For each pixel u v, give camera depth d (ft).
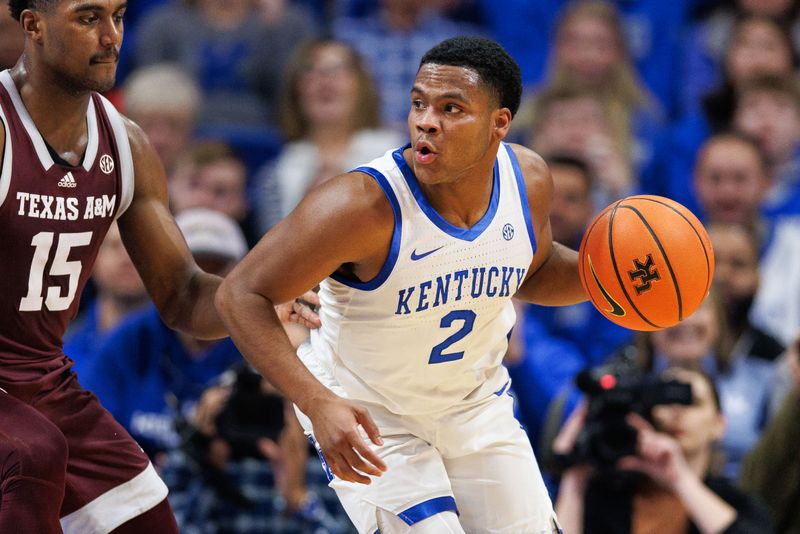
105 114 27.96
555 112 61.98
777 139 64.44
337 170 59.72
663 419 38.96
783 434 42.11
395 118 67.15
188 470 40.16
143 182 28.94
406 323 26.71
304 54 61.57
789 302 57.21
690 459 39.34
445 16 71.41
